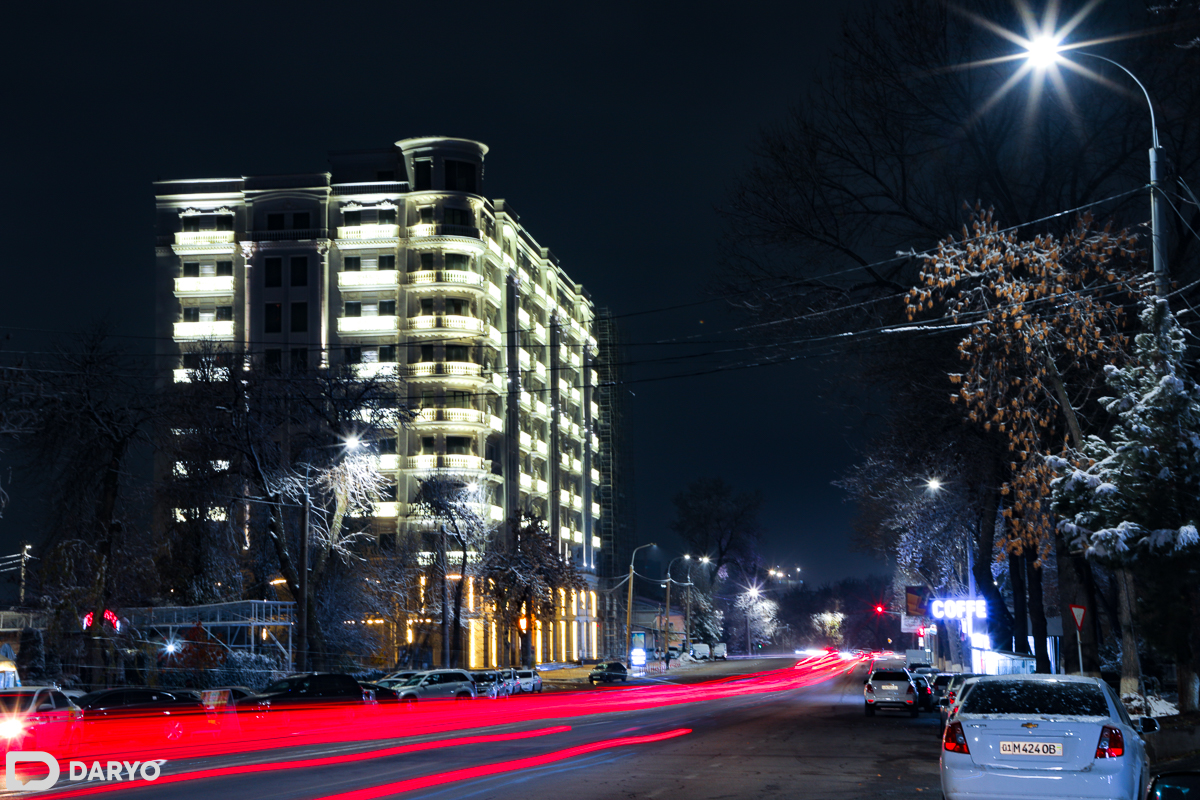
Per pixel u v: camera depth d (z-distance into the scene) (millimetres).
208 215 84500
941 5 27828
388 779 16953
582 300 120688
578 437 116688
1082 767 11172
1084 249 21609
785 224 29609
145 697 26922
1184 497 17875
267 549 55281
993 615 45562
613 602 122750
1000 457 31203
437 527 65500
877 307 29578
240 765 19859
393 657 65000
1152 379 18359
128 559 44250
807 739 25172
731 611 165000
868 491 52188
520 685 54406
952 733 11695
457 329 82875
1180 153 25953
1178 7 23500
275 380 49781
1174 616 18047
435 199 83812
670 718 34156
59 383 41250
